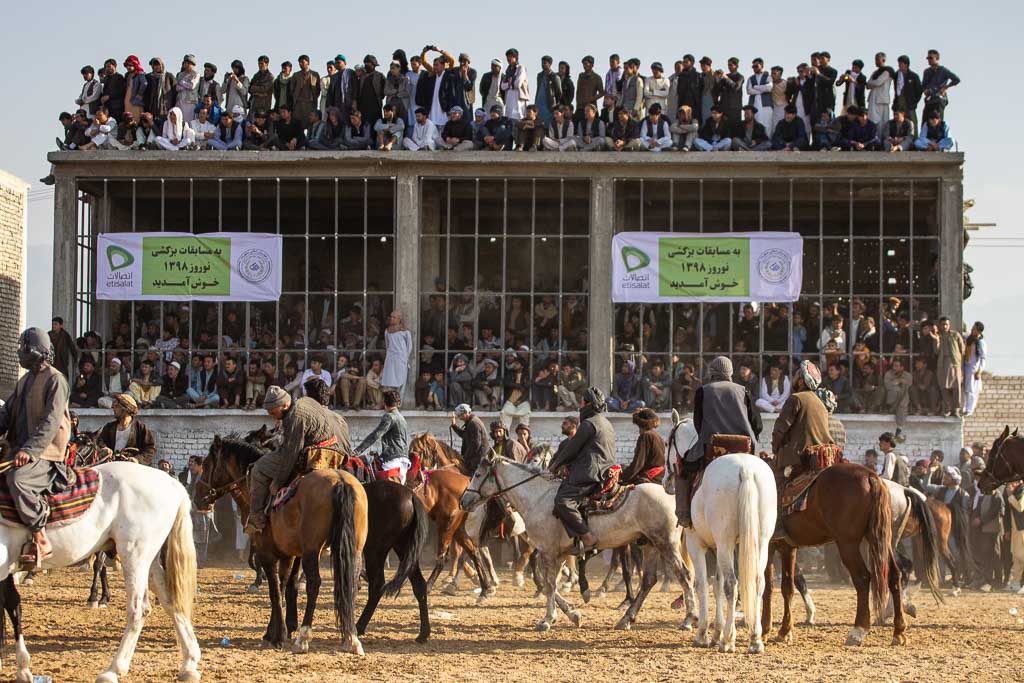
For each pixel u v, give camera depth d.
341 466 14.24
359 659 13.25
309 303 35.31
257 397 28.02
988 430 41.59
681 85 28.55
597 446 15.70
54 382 11.55
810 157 27.41
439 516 19.09
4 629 11.80
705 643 14.52
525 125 28.05
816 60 28.16
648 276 27.83
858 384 27.92
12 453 11.52
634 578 23.08
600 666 12.96
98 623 16.41
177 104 29.16
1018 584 22.42
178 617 12.10
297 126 28.75
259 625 16.25
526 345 29.33
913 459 26.88
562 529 16.05
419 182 28.38
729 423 14.64
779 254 27.64
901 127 27.62
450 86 28.59
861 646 14.45
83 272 29.53
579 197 31.98
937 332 27.02
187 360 29.12
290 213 36.09
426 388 27.75
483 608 18.58
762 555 13.63
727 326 33.38
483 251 35.31
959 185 27.47
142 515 11.96
